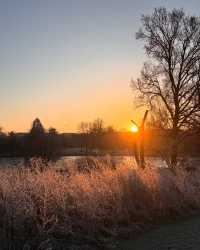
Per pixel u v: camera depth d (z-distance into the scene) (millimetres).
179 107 39594
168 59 40562
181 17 40344
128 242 9625
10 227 8164
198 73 39375
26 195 9211
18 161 12070
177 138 37188
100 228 9953
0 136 49719
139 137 19828
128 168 13742
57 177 11039
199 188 16094
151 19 40938
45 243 8117
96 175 12531
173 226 11578
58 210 9641
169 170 16359
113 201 11469
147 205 12492
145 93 41188
